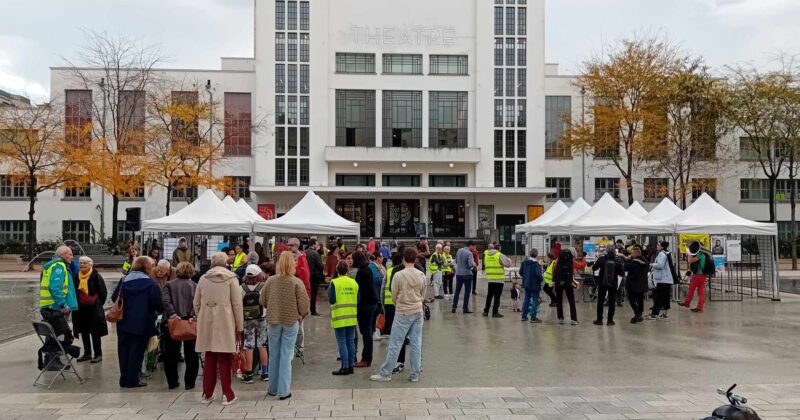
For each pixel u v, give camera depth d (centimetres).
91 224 4481
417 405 755
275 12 4588
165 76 4534
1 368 998
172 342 860
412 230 4659
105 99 3919
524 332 1340
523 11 4728
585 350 1130
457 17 4741
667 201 2527
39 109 3572
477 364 1007
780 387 844
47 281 933
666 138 3669
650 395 802
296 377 921
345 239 4272
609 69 3631
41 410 744
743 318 1566
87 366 1009
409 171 4656
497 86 4694
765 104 3519
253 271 910
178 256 1673
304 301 800
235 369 905
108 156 3434
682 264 2970
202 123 4428
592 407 745
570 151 4450
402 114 4684
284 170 4531
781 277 3066
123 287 868
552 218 2755
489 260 1595
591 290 1988
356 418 702
